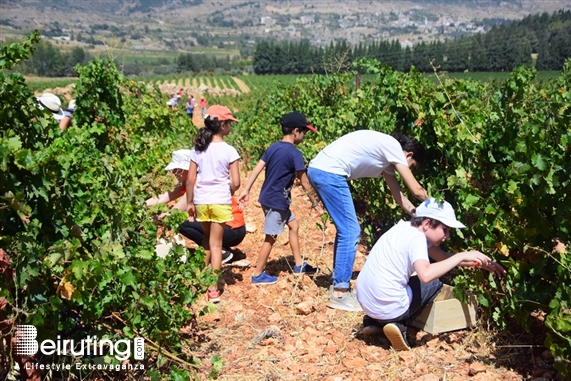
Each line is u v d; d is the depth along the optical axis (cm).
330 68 1150
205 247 584
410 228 438
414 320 469
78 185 388
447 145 530
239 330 485
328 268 619
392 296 428
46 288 344
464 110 563
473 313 461
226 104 5556
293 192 972
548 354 411
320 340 457
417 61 7350
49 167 349
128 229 439
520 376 394
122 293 385
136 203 500
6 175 331
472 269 458
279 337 465
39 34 454
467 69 7294
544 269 397
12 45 437
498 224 424
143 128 991
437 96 561
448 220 424
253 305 535
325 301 535
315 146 888
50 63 9606
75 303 364
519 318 411
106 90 762
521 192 407
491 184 478
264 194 566
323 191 505
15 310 338
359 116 808
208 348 453
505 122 491
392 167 502
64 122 735
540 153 387
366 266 447
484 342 439
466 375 398
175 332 405
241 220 636
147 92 1149
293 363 423
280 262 647
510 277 414
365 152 491
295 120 564
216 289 532
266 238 573
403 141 499
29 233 334
